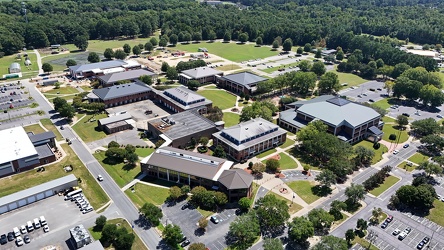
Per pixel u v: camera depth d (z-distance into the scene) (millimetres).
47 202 155875
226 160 179625
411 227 145750
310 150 193500
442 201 162000
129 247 130000
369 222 147625
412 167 189375
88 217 146625
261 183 173125
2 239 132625
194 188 158125
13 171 176000
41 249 129500
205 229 141375
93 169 180750
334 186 172000
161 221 145125
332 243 122562
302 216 141125
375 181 171250
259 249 132000
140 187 167125
